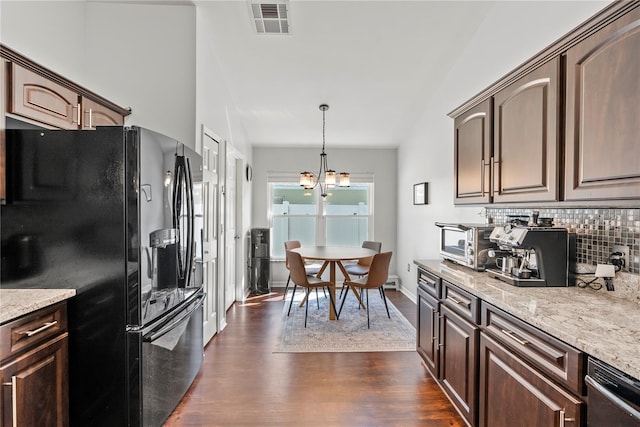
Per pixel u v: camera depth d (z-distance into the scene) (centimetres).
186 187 222
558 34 204
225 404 215
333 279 386
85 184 173
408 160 484
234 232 443
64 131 173
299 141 525
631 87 120
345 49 312
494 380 156
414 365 271
